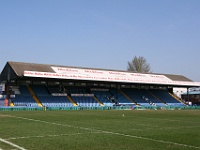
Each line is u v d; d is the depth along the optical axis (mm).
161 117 35906
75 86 70938
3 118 31391
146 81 70375
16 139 15438
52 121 27656
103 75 66625
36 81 66125
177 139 16062
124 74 72625
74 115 38094
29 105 58938
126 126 23344
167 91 86500
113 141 15180
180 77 86625
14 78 57969
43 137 16328
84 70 67562
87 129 20750
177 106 73312
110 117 34688
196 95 94250
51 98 64250
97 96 71562
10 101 58188
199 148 13273
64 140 15336
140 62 109125
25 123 25219
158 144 14320
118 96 74312
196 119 32594
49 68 62812
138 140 15602
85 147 13375
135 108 65688
